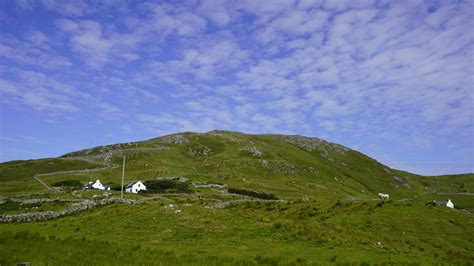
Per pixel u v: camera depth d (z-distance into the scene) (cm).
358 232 4731
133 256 3075
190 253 3397
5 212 9012
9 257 2847
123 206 6706
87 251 3238
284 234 4338
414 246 4347
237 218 5119
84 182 17912
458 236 4962
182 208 5725
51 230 5122
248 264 2898
